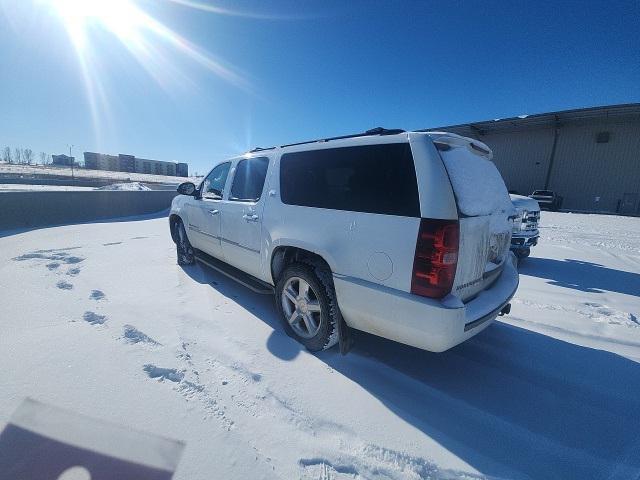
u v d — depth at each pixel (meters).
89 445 1.63
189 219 4.75
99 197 10.65
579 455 1.76
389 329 2.15
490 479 1.61
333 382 2.30
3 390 1.99
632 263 6.46
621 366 2.66
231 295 3.86
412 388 2.29
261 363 2.47
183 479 1.49
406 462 1.68
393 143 2.18
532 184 28.94
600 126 25.52
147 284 4.12
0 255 5.36
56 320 2.96
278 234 2.89
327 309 2.51
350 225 2.30
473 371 2.54
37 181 26.42
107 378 2.16
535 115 26.08
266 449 1.70
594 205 26.00
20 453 1.56
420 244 1.93
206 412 1.92
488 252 2.38
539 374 2.52
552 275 5.46
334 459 1.67
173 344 2.64
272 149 3.35
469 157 2.39
